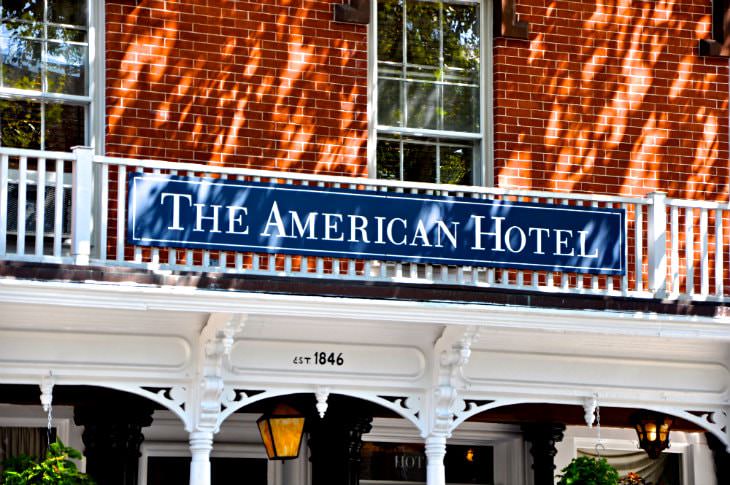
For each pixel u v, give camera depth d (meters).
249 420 15.80
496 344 13.94
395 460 16.53
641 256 14.19
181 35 14.16
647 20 15.96
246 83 14.33
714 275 15.77
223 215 12.78
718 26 16.19
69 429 14.86
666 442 15.45
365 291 12.88
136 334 12.81
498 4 15.39
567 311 13.45
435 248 13.37
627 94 15.77
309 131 14.52
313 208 13.06
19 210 12.29
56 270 11.92
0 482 12.35
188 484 15.52
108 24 13.98
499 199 14.95
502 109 15.30
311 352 13.36
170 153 13.98
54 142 13.91
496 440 17.03
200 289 12.32
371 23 15.12
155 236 12.54
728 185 16.05
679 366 14.65
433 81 15.34
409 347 13.68
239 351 13.13
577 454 17.17
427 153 15.26
